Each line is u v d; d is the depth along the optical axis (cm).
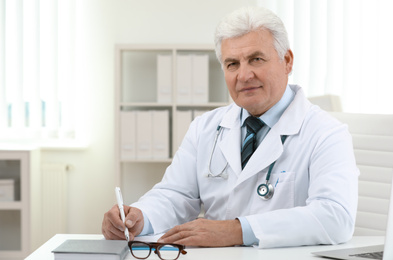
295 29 395
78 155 409
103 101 409
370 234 186
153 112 373
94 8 404
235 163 159
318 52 391
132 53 402
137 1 404
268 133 158
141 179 399
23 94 402
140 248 125
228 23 151
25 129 404
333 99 256
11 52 400
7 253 369
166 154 373
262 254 120
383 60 385
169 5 404
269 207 153
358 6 387
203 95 373
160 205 162
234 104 177
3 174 365
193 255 118
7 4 397
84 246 116
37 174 386
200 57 372
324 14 392
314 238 130
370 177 189
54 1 397
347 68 388
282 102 162
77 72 408
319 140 152
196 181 176
